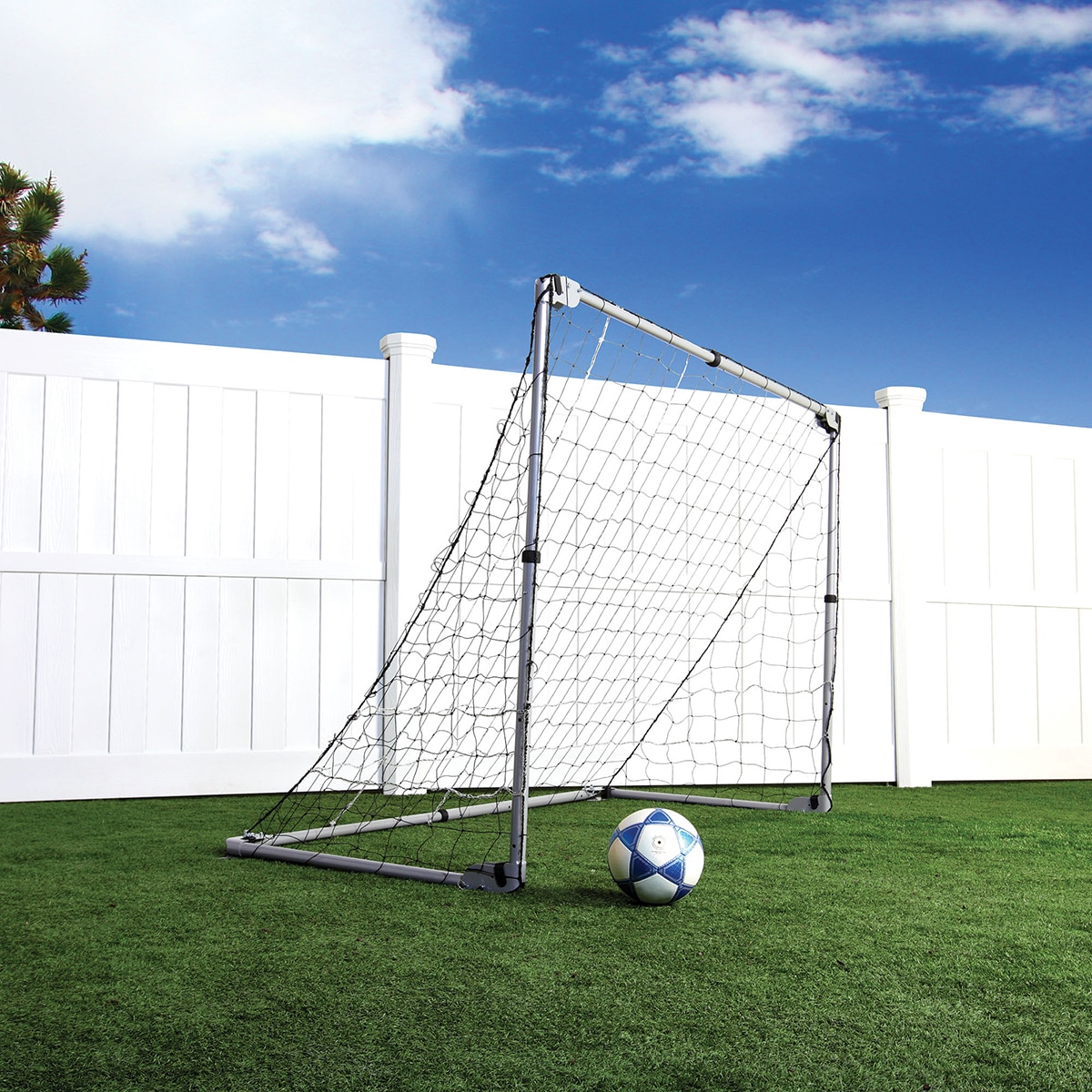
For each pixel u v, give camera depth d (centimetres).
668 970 242
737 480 655
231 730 561
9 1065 187
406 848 404
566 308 393
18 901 308
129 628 548
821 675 658
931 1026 207
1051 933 277
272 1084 180
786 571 661
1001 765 674
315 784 570
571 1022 209
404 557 586
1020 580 688
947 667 668
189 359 567
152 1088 178
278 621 572
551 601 536
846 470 662
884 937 272
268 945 262
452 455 603
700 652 640
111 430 553
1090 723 695
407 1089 178
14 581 532
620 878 307
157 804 518
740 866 371
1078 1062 190
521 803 331
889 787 639
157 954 254
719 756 640
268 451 578
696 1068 187
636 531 629
